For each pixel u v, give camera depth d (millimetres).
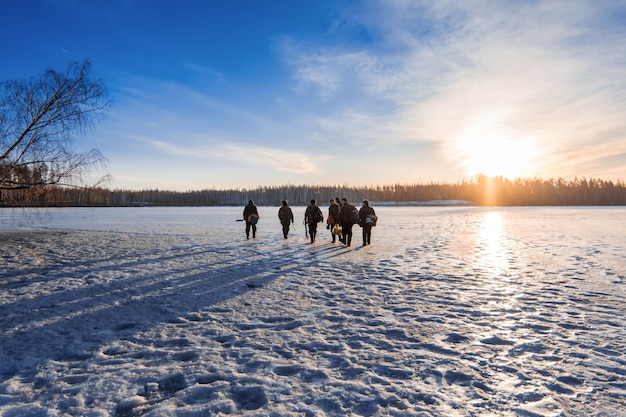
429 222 29406
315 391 3123
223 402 2943
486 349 4027
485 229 21719
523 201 147250
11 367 3605
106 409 2859
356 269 8852
